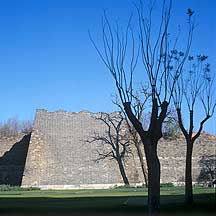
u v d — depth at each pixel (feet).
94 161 205.98
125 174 204.74
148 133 74.28
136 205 93.91
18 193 157.89
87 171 202.39
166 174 213.87
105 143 211.00
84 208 87.61
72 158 205.77
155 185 72.43
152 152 73.61
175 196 120.06
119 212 78.69
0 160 214.90
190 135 93.91
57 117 220.23
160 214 71.92
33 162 200.44
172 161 216.95
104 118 217.56
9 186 191.72
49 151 205.98
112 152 208.23
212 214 71.77
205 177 208.64
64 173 199.93
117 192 157.58
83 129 216.54
